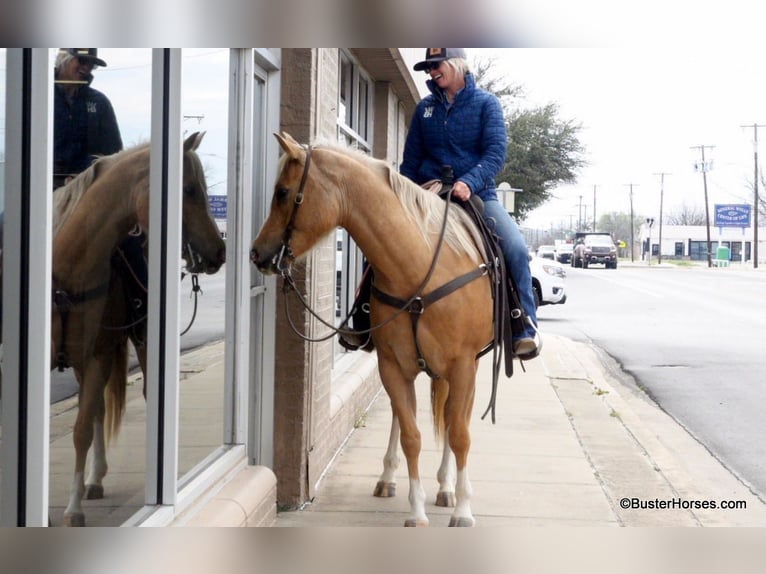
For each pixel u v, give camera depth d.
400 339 5.20
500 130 5.98
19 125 2.80
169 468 4.11
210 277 4.80
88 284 3.48
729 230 103.00
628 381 12.95
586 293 33.25
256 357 6.04
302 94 6.03
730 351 16.23
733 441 9.14
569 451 8.04
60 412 3.29
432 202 5.38
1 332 2.82
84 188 3.39
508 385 11.84
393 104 12.20
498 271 5.62
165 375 4.08
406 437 5.30
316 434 6.54
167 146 4.02
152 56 3.94
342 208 5.05
